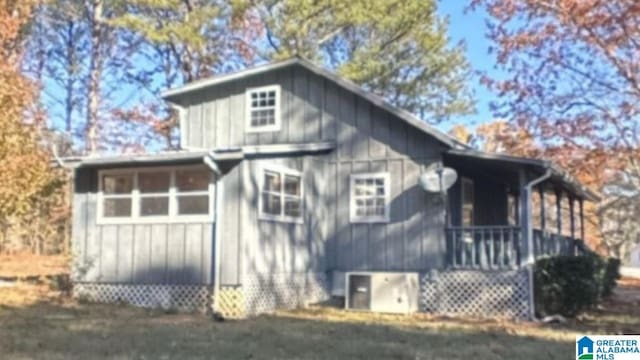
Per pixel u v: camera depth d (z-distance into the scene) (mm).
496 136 21906
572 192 18891
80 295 15703
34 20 27781
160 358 8539
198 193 14836
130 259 15312
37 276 20266
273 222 15156
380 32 27250
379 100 16172
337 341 10281
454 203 16609
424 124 15508
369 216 16250
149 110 29812
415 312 14977
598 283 15422
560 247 17984
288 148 15641
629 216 33750
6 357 8500
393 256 15867
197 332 11156
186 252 14781
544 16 19125
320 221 16672
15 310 13758
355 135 16578
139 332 11047
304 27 25656
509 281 14508
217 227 14484
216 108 18453
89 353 8875
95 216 15719
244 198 14359
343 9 25562
